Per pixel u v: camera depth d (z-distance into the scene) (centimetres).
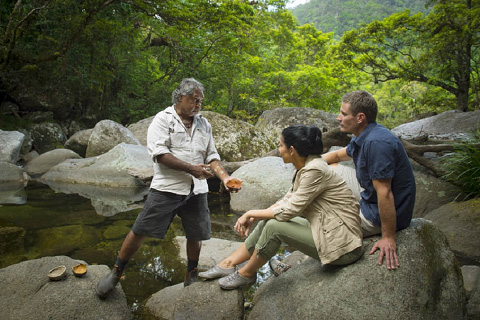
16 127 1009
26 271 243
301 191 213
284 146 224
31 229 414
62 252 349
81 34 1068
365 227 226
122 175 680
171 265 330
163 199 231
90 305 225
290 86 1836
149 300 262
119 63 1355
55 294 226
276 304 227
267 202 509
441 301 209
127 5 1123
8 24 927
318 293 214
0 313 214
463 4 1195
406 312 195
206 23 1266
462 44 1207
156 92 1470
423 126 932
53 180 703
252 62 1683
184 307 235
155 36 1673
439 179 474
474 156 441
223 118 773
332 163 267
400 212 214
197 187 245
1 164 702
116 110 1391
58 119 1211
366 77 1986
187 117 241
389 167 201
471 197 435
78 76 1138
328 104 2017
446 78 1387
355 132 224
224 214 514
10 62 988
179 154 234
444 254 222
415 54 1741
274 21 2086
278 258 352
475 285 261
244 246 246
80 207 515
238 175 557
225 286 239
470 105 1594
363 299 202
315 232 215
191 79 234
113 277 231
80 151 949
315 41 2467
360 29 1555
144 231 229
